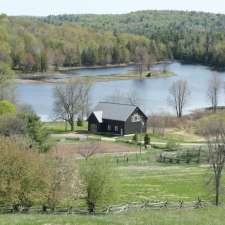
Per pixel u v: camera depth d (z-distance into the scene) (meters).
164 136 142.12
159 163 101.81
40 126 95.38
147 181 82.50
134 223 40.38
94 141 121.31
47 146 90.81
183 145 124.12
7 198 52.62
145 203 64.38
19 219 40.09
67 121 150.12
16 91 188.25
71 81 167.25
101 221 40.44
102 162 64.75
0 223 37.94
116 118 144.62
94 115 146.50
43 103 190.88
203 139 135.88
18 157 52.94
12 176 52.59
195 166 98.50
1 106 126.31
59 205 58.53
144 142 123.81
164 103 198.38
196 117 171.50
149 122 153.88
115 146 120.12
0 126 92.56
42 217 41.78
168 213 50.03
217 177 66.94
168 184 80.75
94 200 59.25
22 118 95.38
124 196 71.25
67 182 56.78
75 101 152.12
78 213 57.41
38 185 53.84
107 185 59.91
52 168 56.16
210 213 50.62
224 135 109.75
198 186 79.44
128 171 91.25
